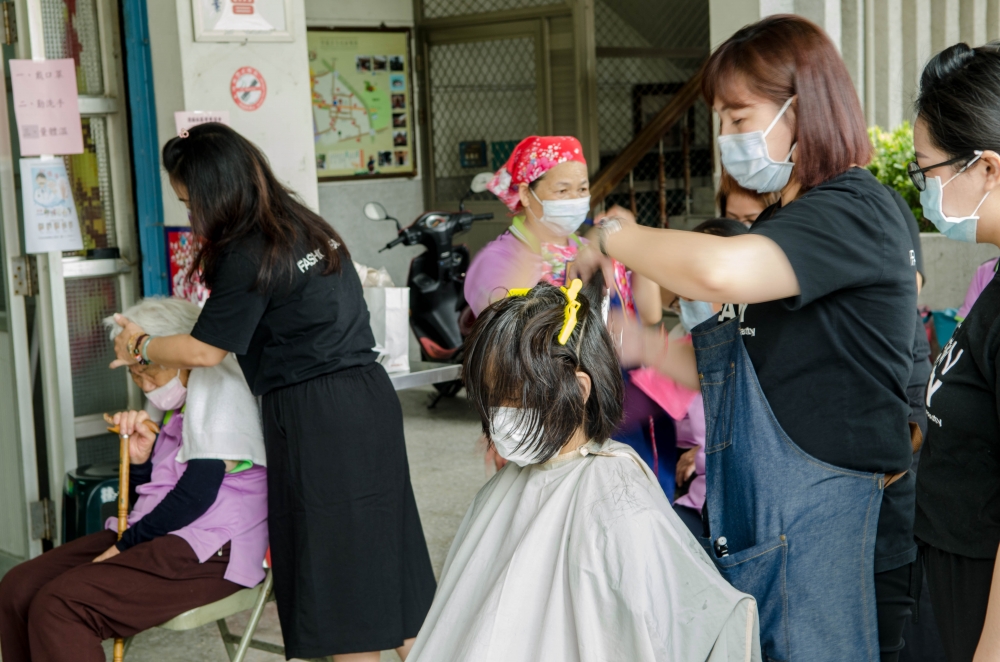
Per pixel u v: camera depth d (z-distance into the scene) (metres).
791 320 1.46
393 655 2.91
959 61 1.30
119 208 3.36
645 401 2.22
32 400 3.15
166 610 2.18
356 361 2.29
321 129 6.70
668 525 1.30
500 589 1.32
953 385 1.30
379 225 7.09
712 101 1.56
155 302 2.38
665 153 7.71
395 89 7.04
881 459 1.48
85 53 3.26
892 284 1.43
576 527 1.31
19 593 2.24
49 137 2.94
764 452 1.49
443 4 7.01
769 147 1.49
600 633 1.27
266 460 2.26
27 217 2.94
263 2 3.35
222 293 2.14
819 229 1.37
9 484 3.21
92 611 2.10
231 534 2.26
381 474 2.28
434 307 5.32
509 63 6.85
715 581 1.27
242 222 2.15
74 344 3.30
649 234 1.43
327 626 2.22
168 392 2.35
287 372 2.21
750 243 1.34
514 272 2.57
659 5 7.64
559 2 6.52
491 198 7.07
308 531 2.21
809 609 1.51
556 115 6.76
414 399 6.06
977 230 1.30
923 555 1.43
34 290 3.08
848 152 1.45
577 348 1.34
